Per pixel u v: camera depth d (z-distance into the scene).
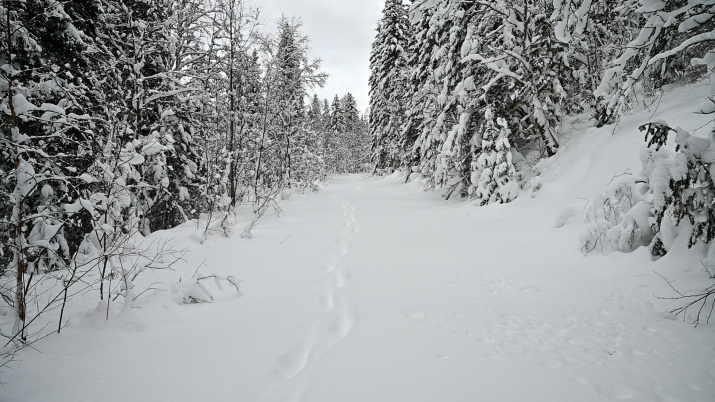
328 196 17.47
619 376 2.38
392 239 7.12
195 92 10.41
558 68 8.98
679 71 7.26
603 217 5.13
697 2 4.14
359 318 3.44
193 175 10.70
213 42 10.59
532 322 3.29
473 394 2.21
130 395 2.23
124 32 8.42
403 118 22.91
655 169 4.21
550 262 5.11
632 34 7.66
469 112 10.64
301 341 3.00
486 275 4.74
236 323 3.41
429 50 16.05
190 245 6.40
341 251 6.46
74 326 3.21
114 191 4.18
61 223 3.93
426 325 3.25
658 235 4.18
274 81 13.88
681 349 2.74
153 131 9.05
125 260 5.21
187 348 2.89
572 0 5.94
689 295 3.43
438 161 12.97
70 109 5.69
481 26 10.55
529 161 10.53
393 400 2.15
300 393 2.24
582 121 9.83
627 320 3.29
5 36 3.80
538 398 2.16
